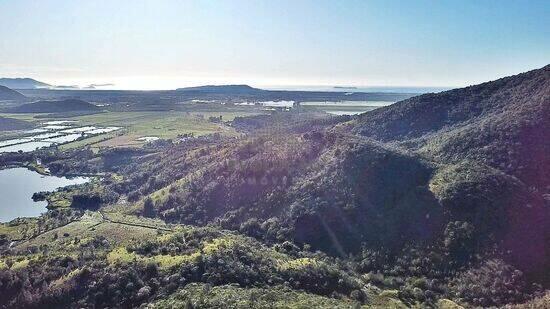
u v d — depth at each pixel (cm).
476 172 10900
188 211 13512
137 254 9200
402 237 10075
